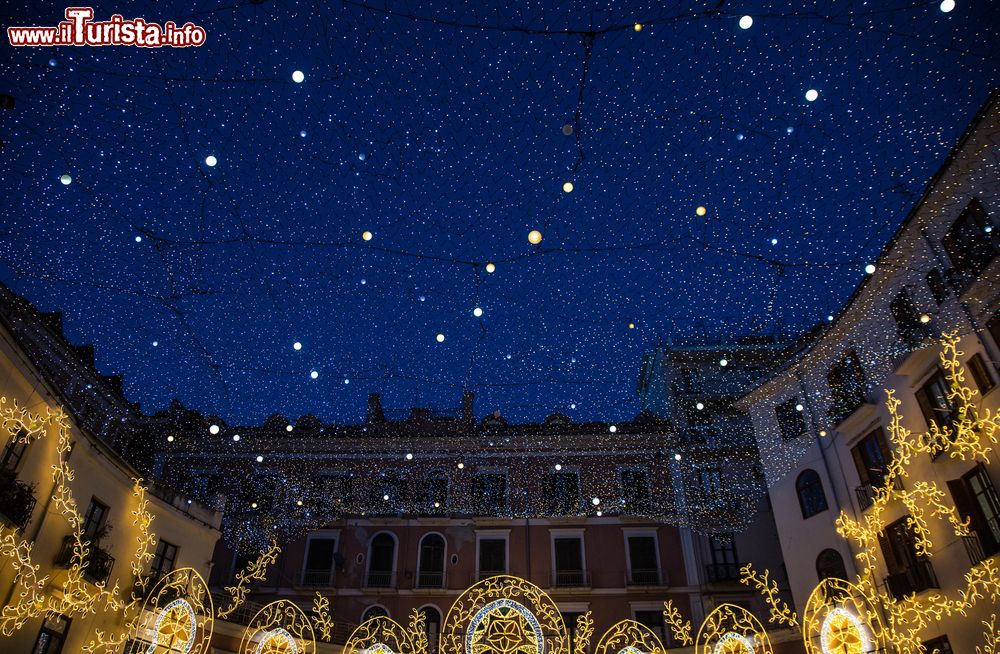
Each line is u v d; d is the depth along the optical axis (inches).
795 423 808.3
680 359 1194.0
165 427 1139.9
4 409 409.1
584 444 1147.3
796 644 726.5
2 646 417.7
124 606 551.2
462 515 1091.9
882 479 638.5
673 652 912.3
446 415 1224.8
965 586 528.4
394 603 1020.5
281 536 1078.4
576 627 987.3
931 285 582.6
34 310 515.5
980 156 511.2
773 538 1032.8
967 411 526.9
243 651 695.7
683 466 1100.5
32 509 426.9
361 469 1142.3
